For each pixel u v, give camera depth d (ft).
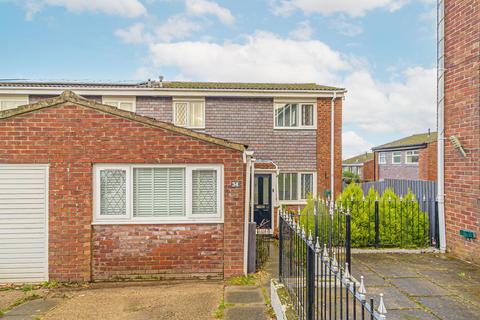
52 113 24.18
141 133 24.70
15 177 24.06
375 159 102.32
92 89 44.09
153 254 24.77
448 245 25.76
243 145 24.89
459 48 24.32
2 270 23.94
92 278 24.43
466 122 23.63
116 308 19.57
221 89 45.09
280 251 19.39
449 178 25.61
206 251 24.99
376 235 27.35
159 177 25.08
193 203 25.13
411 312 15.03
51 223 24.21
